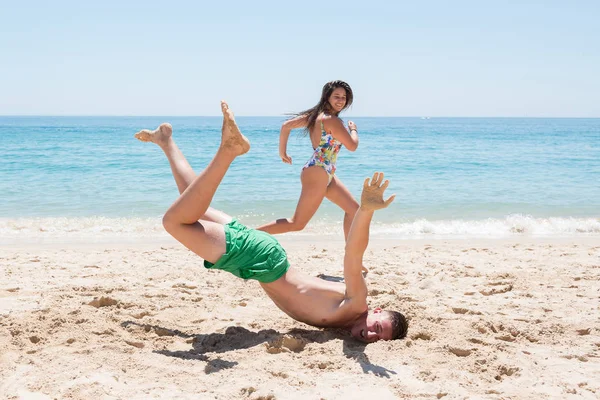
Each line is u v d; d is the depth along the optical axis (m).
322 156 5.71
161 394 3.15
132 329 4.29
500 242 9.23
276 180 17.23
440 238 9.72
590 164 23.98
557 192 15.80
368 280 6.11
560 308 5.12
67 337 3.98
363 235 3.90
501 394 3.27
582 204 13.77
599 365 3.79
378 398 3.17
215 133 59.91
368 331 4.14
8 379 3.27
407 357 3.80
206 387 3.28
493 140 48.91
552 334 4.42
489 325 4.51
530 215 12.23
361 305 4.17
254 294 5.55
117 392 3.15
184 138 47.69
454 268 6.80
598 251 8.16
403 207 13.18
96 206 12.59
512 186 17.02
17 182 16.31
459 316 4.80
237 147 3.82
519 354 3.93
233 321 4.67
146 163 21.30
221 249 4.00
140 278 6.06
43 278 5.97
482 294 5.66
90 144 33.62
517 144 41.50
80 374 3.35
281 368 3.57
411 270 6.70
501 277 6.39
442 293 5.62
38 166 20.25
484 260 7.41
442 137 55.47
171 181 16.80
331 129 5.61
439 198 14.57
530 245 8.80
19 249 8.00
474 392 3.29
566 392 3.34
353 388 3.29
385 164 23.83
